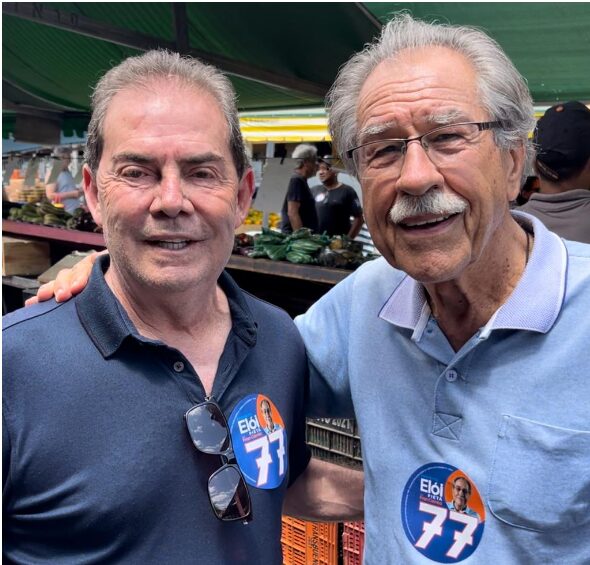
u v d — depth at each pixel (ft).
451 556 3.61
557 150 6.45
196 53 9.89
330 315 4.70
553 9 6.81
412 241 3.48
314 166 14.20
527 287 3.60
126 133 3.43
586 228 6.32
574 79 9.25
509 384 3.54
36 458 3.28
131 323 3.53
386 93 3.41
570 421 3.38
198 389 3.63
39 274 15.66
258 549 3.73
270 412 4.02
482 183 3.40
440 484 3.70
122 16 10.14
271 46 10.44
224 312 4.21
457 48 3.48
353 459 7.22
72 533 3.33
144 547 3.38
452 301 3.76
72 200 16.87
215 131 3.59
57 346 3.47
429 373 3.87
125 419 3.41
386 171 3.48
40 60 14.07
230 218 3.74
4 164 20.03
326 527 7.66
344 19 8.68
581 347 3.43
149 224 3.47
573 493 3.34
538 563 3.41
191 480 3.51
